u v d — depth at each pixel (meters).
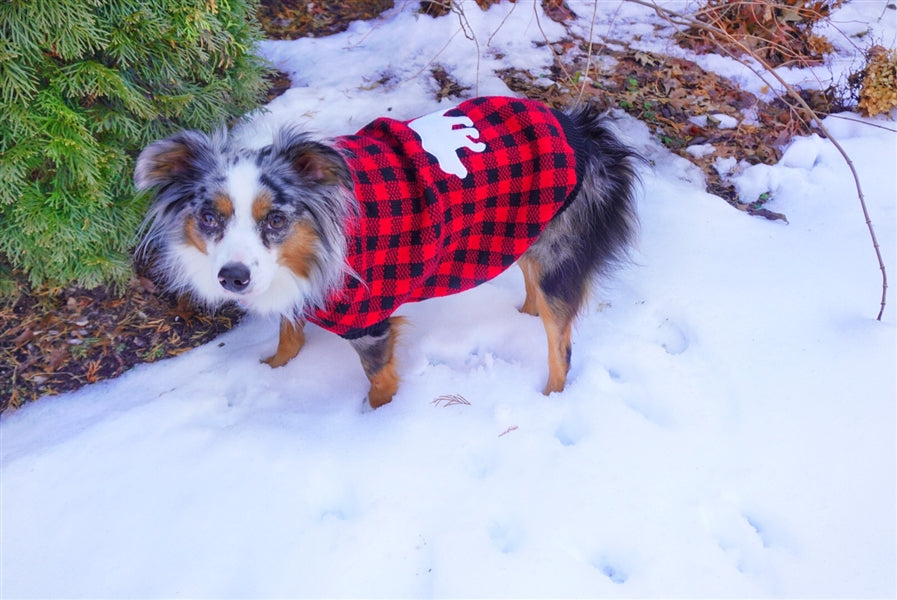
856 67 1.37
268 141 0.92
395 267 0.83
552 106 1.29
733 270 1.08
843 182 1.20
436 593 0.75
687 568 0.77
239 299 0.85
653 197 1.18
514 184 0.86
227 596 0.76
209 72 1.00
